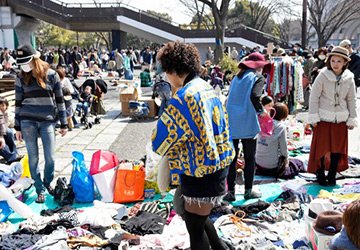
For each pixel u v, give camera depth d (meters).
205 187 2.53
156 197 4.83
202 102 2.45
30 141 4.52
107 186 4.68
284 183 5.26
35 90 4.42
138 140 7.89
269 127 5.17
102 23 30.98
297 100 9.64
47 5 30.84
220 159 2.53
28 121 4.48
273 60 9.59
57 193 4.64
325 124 4.91
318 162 5.07
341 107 4.84
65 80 8.76
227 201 4.66
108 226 3.91
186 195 2.57
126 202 4.69
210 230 2.98
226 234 3.75
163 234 3.70
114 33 32.47
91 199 4.71
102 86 10.33
